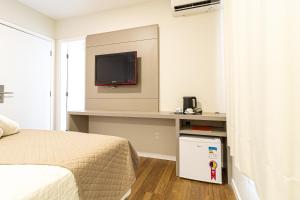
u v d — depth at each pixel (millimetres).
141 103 2818
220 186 1861
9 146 1066
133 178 1380
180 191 1762
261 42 675
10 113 2730
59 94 3465
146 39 2775
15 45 2795
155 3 2803
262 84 665
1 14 2590
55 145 1103
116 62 2840
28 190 593
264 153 640
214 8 2428
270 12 578
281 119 510
